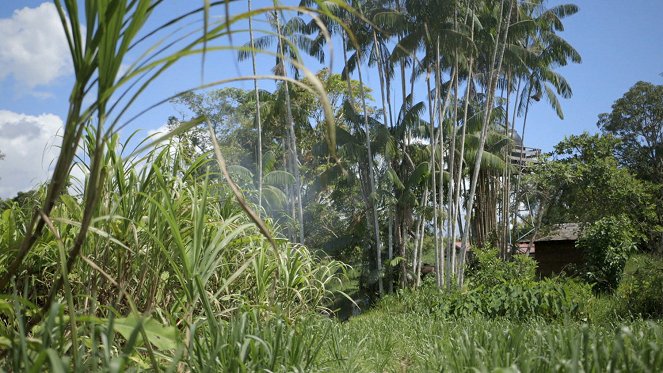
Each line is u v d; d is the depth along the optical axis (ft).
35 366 6.91
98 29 7.11
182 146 16.35
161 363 12.51
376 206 92.89
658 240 87.76
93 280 13.29
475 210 116.67
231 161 114.21
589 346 12.00
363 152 95.86
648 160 154.92
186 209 15.39
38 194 15.87
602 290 65.05
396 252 98.89
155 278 13.71
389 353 20.77
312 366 14.47
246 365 11.83
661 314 41.37
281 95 105.29
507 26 90.38
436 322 33.27
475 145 101.86
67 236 14.65
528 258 71.56
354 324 32.55
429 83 87.71
